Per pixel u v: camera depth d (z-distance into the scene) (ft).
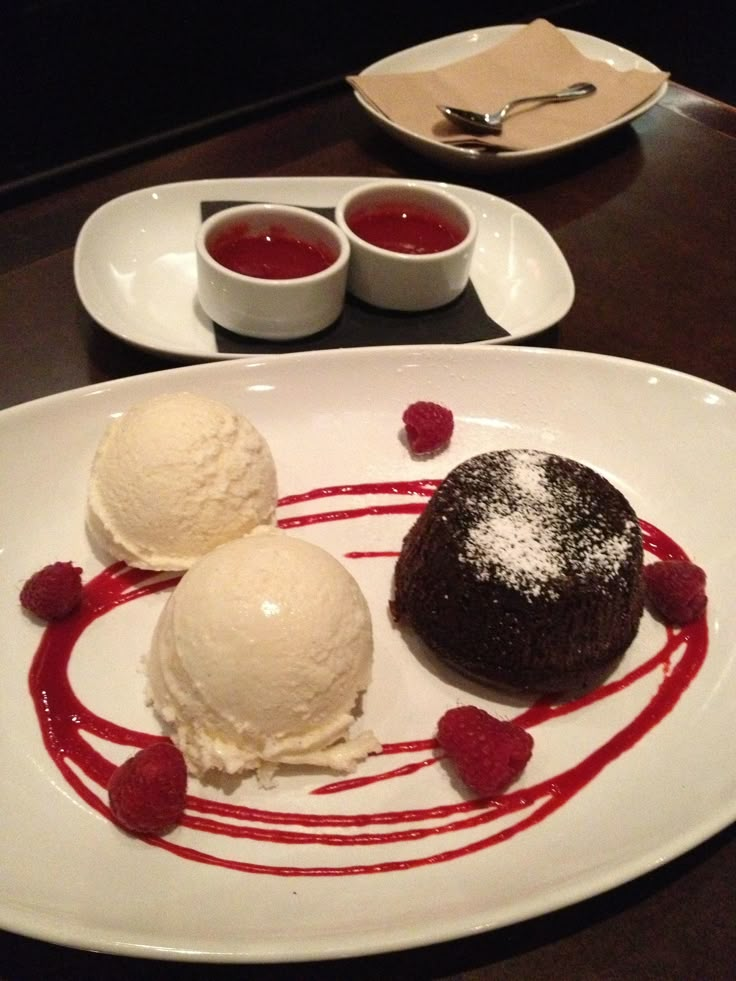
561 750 0.99
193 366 1.18
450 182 1.70
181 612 0.95
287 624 0.92
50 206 1.54
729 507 1.18
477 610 1.01
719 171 1.81
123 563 1.08
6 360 1.28
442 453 1.23
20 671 1.00
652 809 0.94
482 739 0.93
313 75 1.93
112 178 1.61
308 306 1.29
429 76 1.76
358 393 1.24
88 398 1.13
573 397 1.26
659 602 1.10
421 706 1.02
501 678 1.02
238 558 0.96
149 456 1.04
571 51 1.87
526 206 1.68
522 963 0.86
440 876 0.89
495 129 1.68
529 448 1.24
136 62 1.69
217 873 0.88
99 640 1.03
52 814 0.90
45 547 1.08
